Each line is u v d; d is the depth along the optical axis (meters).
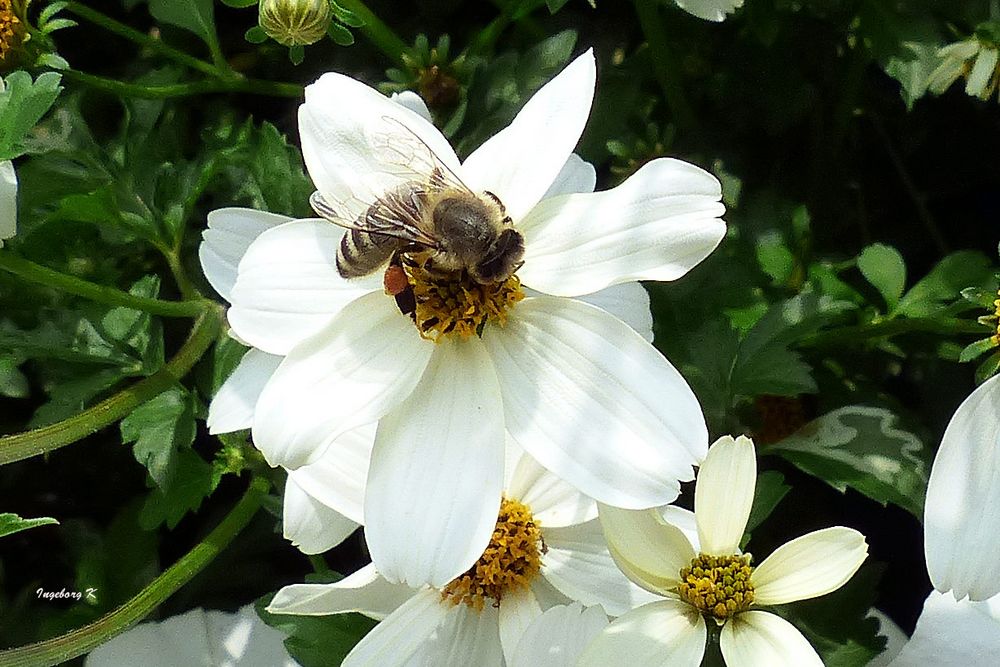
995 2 0.22
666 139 0.22
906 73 0.22
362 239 0.18
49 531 0.23
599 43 0.24
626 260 0.18
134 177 0.21
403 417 0.18
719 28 0.23
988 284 0.21
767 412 0.22
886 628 0.21
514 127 0.18
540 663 0.18
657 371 0.17
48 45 0.21
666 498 0.17
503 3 0.23
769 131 0.23
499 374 0.18
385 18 0.24
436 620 0.19
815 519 0.22
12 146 0.19
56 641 0.19
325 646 0.20
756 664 0.18
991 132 0.24
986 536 0.18
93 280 0.22
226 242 0.19
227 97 0.24
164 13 0.22
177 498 0.21
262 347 0.18
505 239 0.18
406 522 0.17
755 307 0.21
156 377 0.20
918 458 0.21
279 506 0.21
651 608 0.18
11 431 0.23
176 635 0.21
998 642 0.20
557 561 0.19
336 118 0.18
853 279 0.23
